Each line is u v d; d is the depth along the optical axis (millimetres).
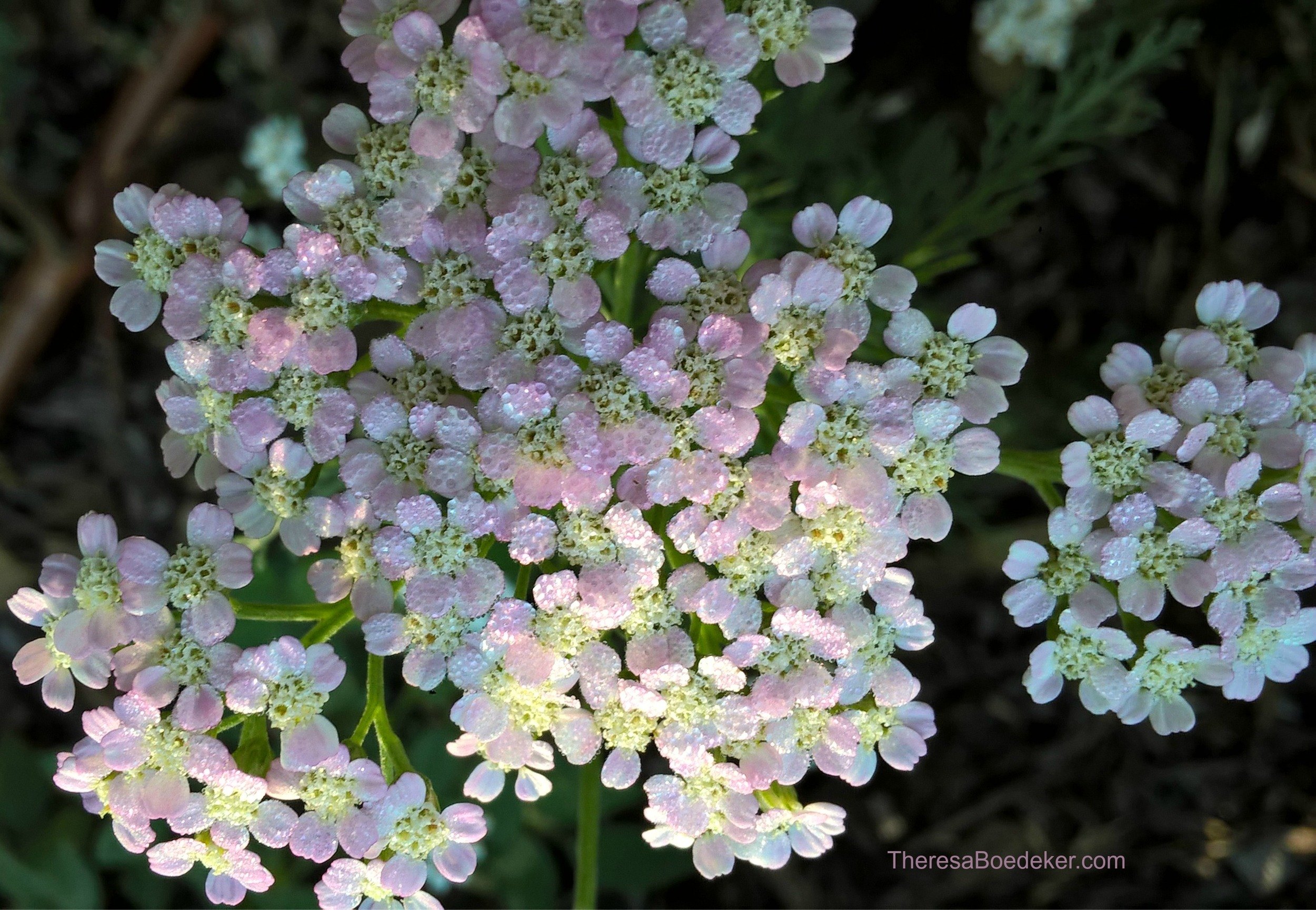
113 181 173
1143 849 169
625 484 124
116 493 175
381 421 125
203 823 124
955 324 126
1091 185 167
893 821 171
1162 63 153
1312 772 166
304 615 128
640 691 124
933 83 167
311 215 126
